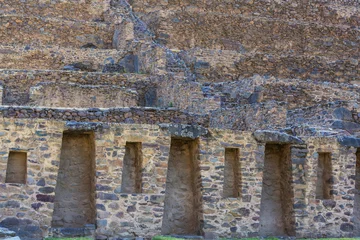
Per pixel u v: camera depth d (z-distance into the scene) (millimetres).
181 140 17531
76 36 36438
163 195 16266
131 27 35000
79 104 26156
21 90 28516
